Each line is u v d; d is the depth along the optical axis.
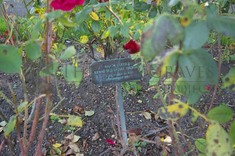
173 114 0.87
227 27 0.71
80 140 2.01
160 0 1.70
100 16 2.02
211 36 2.00
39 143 1.26
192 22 0.70
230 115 0.86
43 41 1.06
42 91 1.11
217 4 1.53
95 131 2.06
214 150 0.79
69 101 2.28
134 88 2.33
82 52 2.53
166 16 0.67
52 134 2.04
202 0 1.61
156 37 0.65
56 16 0.99
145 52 0.66
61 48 1.89
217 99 2.16
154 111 2.16
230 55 2.41
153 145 1.90
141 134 1.96
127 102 2.27
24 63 1.69
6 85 2.40
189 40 0.68
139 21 1.88
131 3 1.88
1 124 2.11
